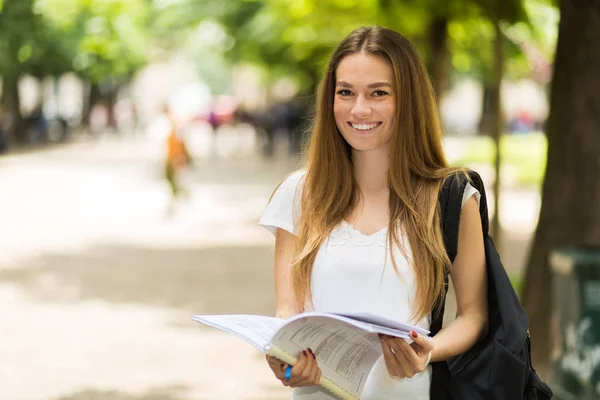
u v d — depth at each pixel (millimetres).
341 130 4242
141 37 62344
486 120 72188
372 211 4234
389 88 4168
